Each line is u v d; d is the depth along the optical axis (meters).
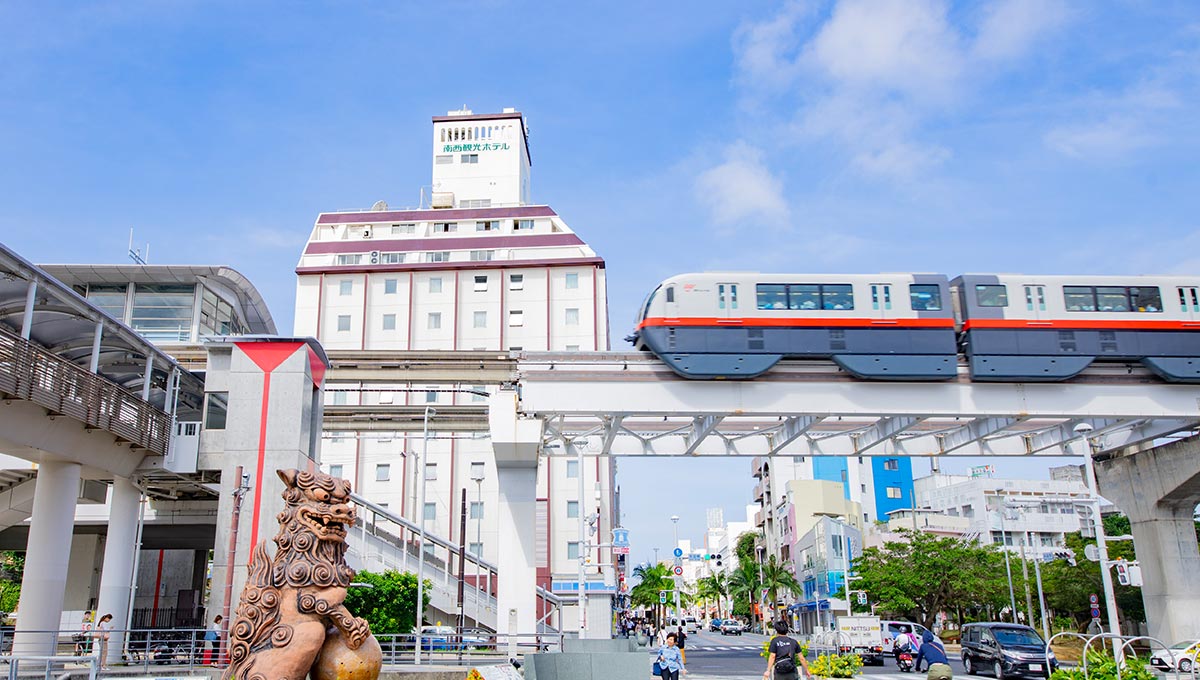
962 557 62.12
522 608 30.41
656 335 28.27
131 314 51.62
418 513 67.19
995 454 34.62
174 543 45.66
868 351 28.42
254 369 32.03
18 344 22.59
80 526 41.09
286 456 31.16
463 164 86.69
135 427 28.67
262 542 10.20
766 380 29.16
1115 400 29.95
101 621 26.80
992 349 28.84
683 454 33.50
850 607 65.38
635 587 116.00
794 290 28.72
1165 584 37.16
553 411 28.75
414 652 27.30
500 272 74.69
